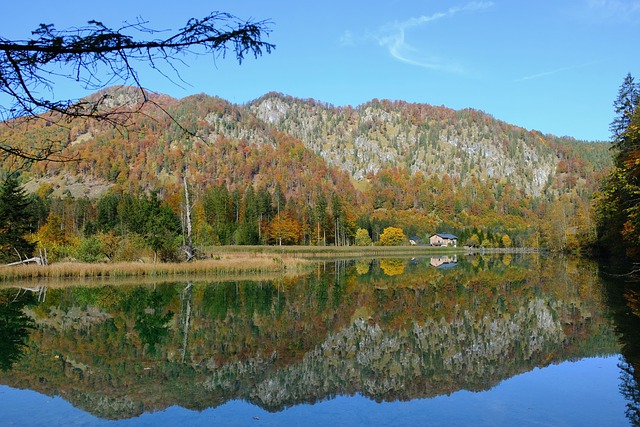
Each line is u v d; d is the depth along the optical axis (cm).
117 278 3512
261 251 7744
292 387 1173
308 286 3278
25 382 1184
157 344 1576
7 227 3791
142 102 497
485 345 1614
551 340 1634
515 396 1074
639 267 3619
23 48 448
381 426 909
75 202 10550
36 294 2703
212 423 927
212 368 1324
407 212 16912
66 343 1577
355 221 12638
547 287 3116
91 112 488
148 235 4188
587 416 934
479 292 2961
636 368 1262
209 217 9719
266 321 1988
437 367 1360
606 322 1855
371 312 2244
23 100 474
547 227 9631
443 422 927
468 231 13038
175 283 3319
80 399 1064
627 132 3081
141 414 976
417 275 4275
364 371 1321
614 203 3491
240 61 503
